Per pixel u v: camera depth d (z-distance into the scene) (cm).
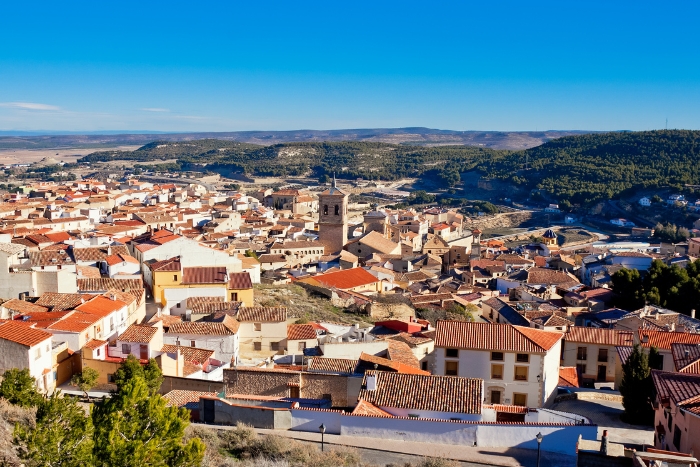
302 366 7431
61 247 13462
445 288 15412
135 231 19788
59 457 3772
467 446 5297
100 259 11762
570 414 5947
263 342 8812
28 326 7012
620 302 13838
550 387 7625
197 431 5244
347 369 6788
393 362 7088
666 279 13812
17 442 3888
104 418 4062
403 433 5412
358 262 18112
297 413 5644
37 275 9438
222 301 10194
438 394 5725
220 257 12500
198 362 7669
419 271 17850
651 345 8025
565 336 9438
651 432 6331
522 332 7631
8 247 10931
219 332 8188
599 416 6938
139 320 9712
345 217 19525
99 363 7194
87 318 7888
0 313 8019
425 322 10119
